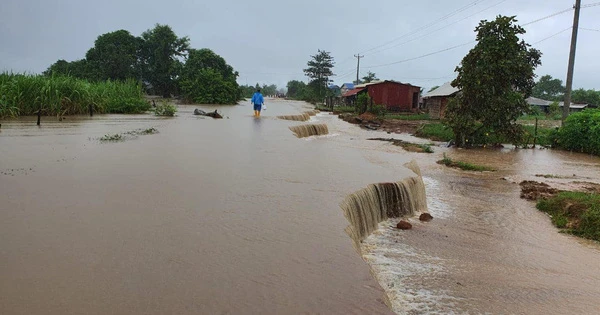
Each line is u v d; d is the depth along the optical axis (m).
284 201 7.41
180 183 8.38
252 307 3.96
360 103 42.00
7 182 8.04
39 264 4.66
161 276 4.48
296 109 43.84
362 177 9.77
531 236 8.90
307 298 4.16
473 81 21.94
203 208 6.81
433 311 5.22
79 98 25.08
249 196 7.64
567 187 13.20
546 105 55.62
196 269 4.69
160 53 55.94
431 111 45.12
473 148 22.39
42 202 6.84
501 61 21.59
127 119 23.75
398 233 8.45
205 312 3.84
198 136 16.34
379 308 4.04
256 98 28.78
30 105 22.94
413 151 19.92
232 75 58.50
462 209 10.80
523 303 5.64
